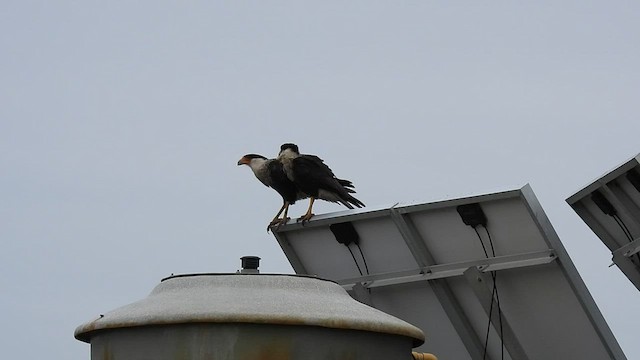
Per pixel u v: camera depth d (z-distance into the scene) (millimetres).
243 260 9711
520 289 12609
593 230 12336
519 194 11805
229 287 9180
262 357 8789
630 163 11422
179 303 9016
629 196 11812
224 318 8766
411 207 12547
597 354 12617
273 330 8836
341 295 9602
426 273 12852
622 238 12188
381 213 12789
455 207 12367
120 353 9102
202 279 9312
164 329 8914
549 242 12023
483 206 12227
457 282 12969
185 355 8812
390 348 9383
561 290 12398
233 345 8781
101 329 9250
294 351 8836
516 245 12336
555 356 12828
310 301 9156
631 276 12133
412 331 9586
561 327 12633
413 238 12742
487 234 12383
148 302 9289
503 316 12742
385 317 9500
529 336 12844
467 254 12695
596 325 12375
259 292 9133
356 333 9117
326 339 8953
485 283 12461
